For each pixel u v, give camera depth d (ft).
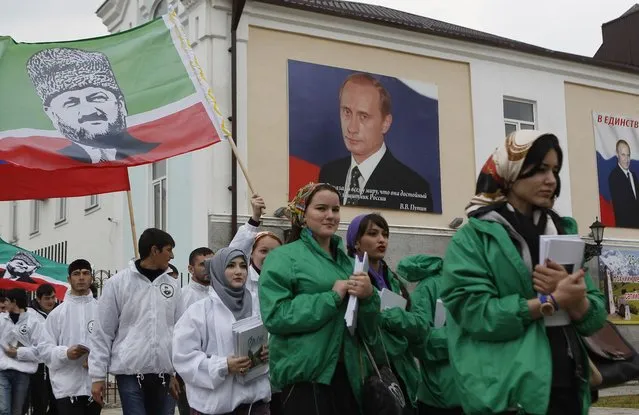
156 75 29.96
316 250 16.15
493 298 12.58
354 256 18.45
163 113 29.43
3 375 36.52
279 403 22.66
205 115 29.30
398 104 59.31
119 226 65.51
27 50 29.60
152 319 23.45
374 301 15.39
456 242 13.16
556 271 12.36
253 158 53.47
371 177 57.36
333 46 57.31
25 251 52.16
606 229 68.08
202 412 18.86
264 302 15.69
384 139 58.34
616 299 67.46
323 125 55.98
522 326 12.41
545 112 66.33
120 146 28.76
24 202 86.84
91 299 28.81
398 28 59.57
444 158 60.90
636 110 71.51
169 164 58.08
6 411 36.29
